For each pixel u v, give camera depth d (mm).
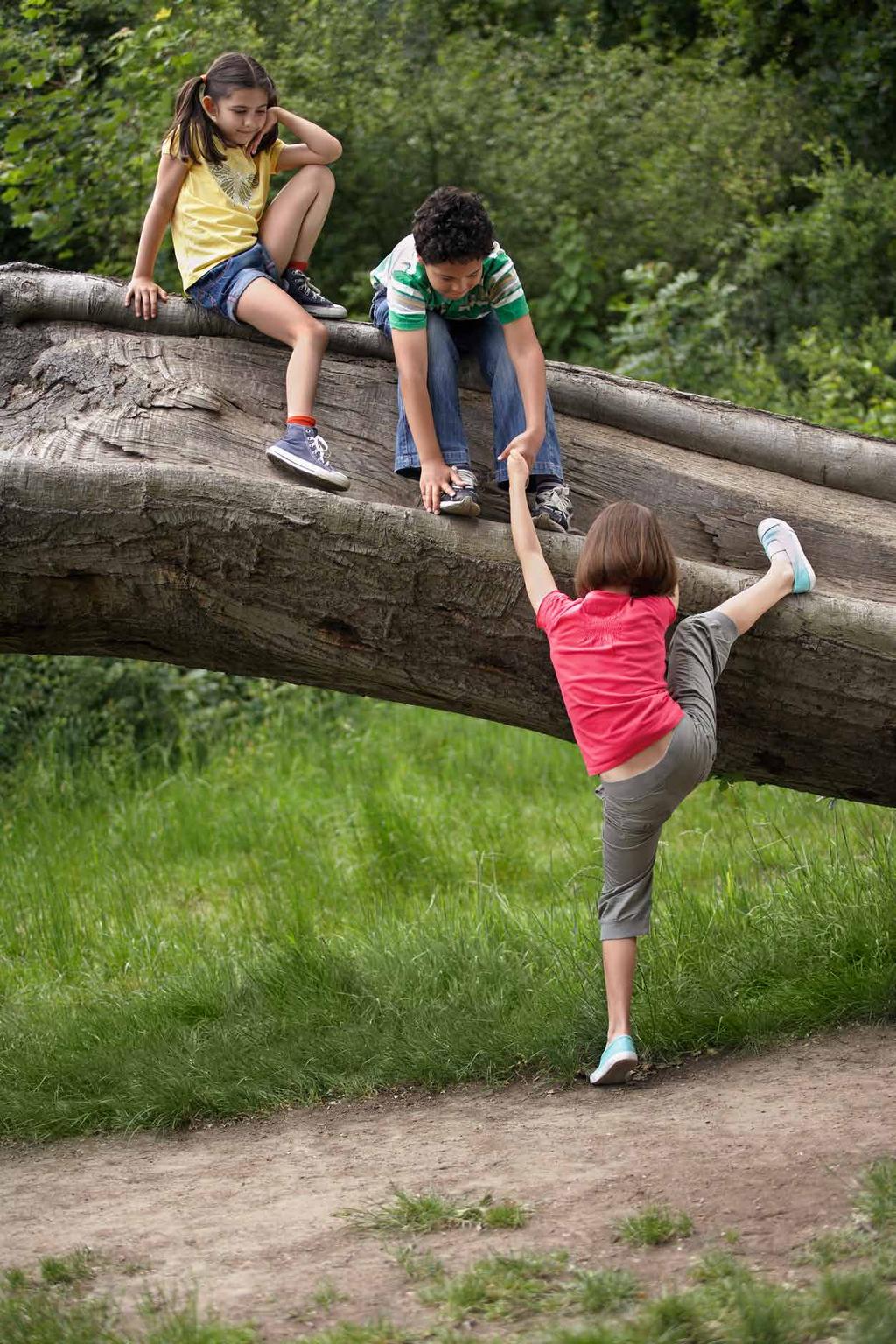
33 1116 4348
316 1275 2971
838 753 4176
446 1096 4270
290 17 11797
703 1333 2533
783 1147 3398
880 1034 4219
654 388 4598
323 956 5188
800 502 4500
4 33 10102
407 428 4043
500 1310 2713
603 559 3717
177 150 4309
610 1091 4082
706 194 12391
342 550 3854
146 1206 3555
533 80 13180
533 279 12219
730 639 3887
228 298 4289
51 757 8773
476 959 5121
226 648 4031
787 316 11500
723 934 5023
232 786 8477
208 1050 4605
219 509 3809
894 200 11344
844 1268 2740
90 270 11461
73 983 5836
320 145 4422
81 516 3771
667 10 15148
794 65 13648
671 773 3689
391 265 4160
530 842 7285
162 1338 2662
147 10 11062
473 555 3904
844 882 5145
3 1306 2869
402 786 8172
